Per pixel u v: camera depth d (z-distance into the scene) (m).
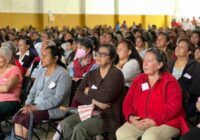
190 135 2.58
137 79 2.94
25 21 15.72
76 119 3.17
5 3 14.98
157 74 2.84
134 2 20.33
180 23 20.39
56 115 3.34
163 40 4.94
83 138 2.97
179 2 23.38
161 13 22.30
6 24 15.08
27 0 15.71
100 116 3.04
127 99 2.95
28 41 5.45
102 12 18.62
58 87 3.35
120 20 19.56
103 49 3.14
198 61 3.83
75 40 6.00
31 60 5.35
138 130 2.82
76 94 3.27
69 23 17.28
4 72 3.65
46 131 4.19
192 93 3.42
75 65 4.27
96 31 10.64
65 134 3.15
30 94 3.57
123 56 3.90
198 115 3.25
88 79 3.27
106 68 3.17
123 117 3.08
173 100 2.73
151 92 2.81
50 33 9.71
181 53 3.62
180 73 3.62
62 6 16.92
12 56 3.78
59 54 3.47
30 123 3.20
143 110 2.83
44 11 16.27
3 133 3.73
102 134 3.15
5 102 3.55
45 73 3.50
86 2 17.84
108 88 3.05
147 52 2.86
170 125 2.73
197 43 5.89
